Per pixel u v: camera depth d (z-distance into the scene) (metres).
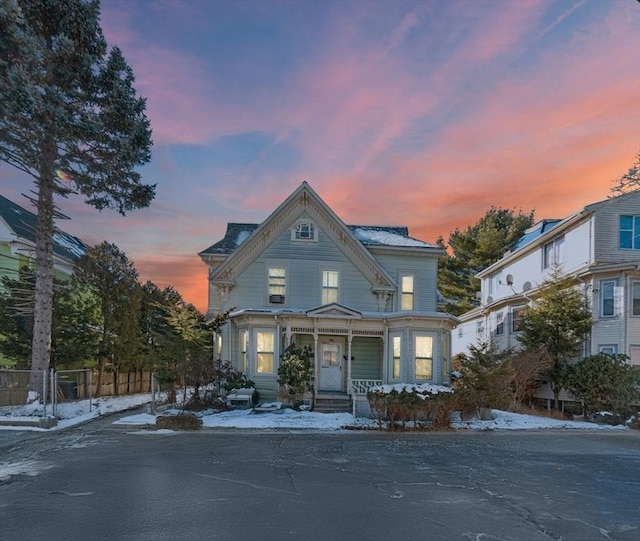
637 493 6.80
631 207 19.55
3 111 13.11
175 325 17.84
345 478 7.43
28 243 21.64
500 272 28.64
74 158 15.65
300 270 19.88
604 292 19.25
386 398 14.03
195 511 5.57
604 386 16.33
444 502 6.12
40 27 14.55
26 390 14.27
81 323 19.69
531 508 5.93
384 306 20.09
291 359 16.95
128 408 17.64
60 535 4.74
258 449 10.05
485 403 15.20
